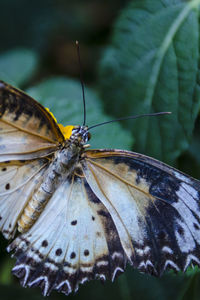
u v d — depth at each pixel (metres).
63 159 0.22
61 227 0.22
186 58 0.25
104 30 0.29
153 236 0.21
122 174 0.22
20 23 0.30
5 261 0.24
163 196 0.21
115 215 0.22
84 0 0.30
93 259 0.22
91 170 0.22
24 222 0.22
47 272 0.22
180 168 0.25
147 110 0.25
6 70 0.27
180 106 0.24
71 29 0.30
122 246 0.22
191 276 0.23
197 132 0.25
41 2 0.30
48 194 0.22
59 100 0.25
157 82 0.25
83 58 0.29
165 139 0.25
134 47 0.25
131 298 0.25
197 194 0.21
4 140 0.22
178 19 0.25
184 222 0.21
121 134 0.24
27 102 0.21
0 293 0.25
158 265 0.21
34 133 0.22
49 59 0.30
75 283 0.22
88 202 0.22
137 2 0.26
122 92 0.25
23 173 0.22
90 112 0.25
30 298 0.25
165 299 0.25
